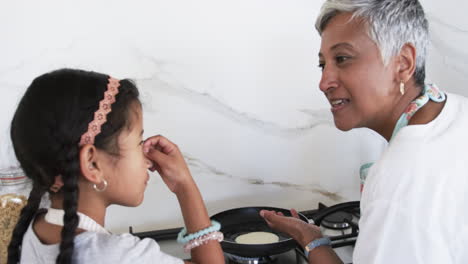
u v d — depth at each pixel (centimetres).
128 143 69
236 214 118
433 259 63
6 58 103
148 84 114
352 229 110
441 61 143
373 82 73
